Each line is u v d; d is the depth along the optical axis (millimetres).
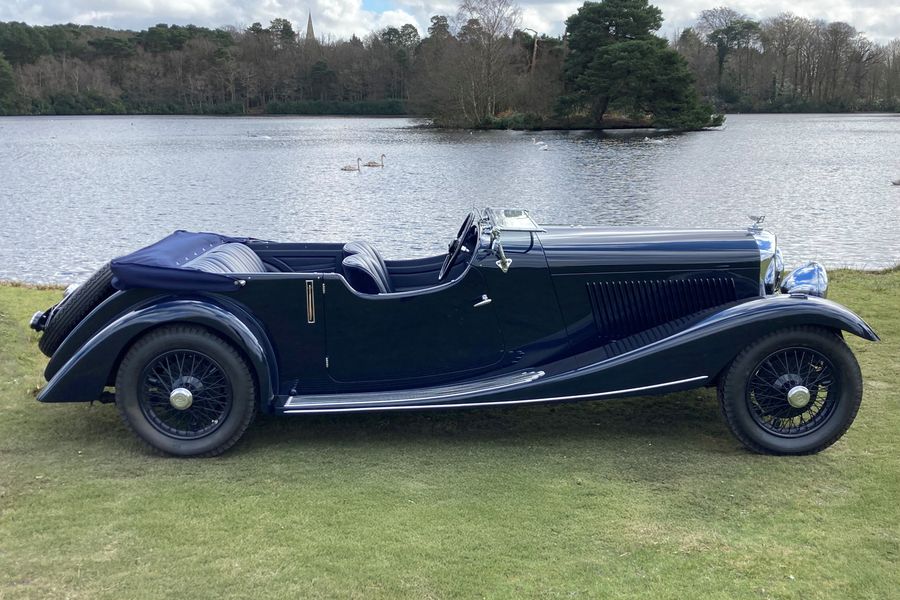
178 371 4203
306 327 4355
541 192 26797
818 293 4336
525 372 4445
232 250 4812
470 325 4445
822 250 14805
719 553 3193
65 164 40469
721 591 2932
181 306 4094
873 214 19719
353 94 136875
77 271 13930
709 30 134125
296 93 139000
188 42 141500
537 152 47594
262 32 146000
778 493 3723
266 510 3594
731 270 4465
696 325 4184
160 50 142500
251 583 2994
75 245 16625
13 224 19594
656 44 77125
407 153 47875
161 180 31719
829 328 4090
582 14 80500
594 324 4504
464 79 82875
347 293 4320
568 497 3711
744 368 4086
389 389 4492
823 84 130000
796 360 4129
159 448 4207
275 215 21188
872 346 6066
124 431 4633
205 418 4277
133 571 3078
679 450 4293
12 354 5949
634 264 4430
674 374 4184
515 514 3537
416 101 89500
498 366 4523
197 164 40250
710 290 4484
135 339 4141
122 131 83938
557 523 3453
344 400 4324
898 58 127000
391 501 3686
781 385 4102
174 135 75062
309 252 5281
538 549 3232
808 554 3178
